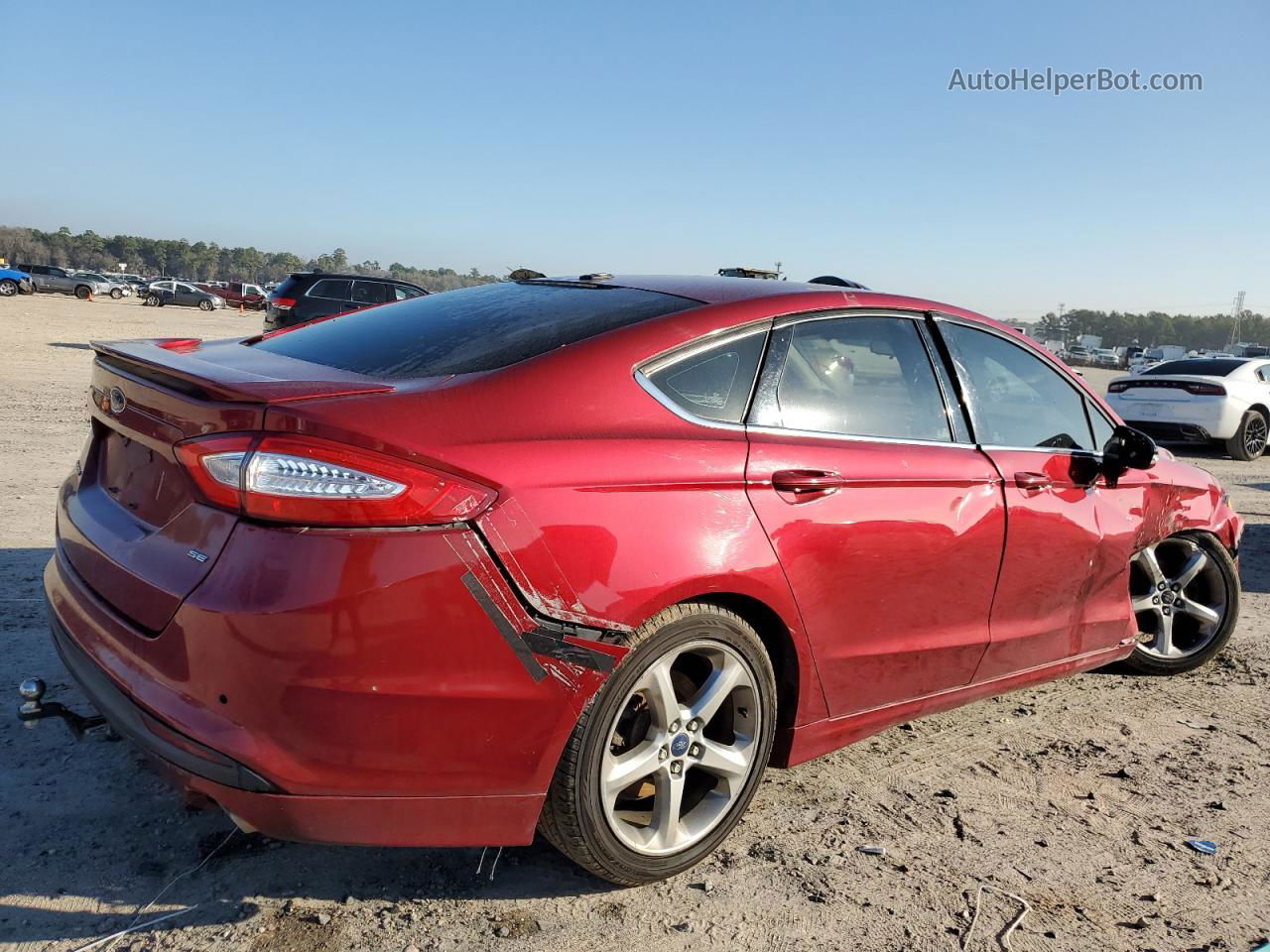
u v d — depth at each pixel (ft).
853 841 9.18
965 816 9.80
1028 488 10.81
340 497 6.49
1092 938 7.93
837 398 9.46
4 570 15.01
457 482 6.84
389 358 8.54
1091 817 9.93
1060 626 11.75
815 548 8.67
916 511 9.53
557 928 7.60
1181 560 14.30
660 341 8.41
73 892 7.60
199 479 6.81
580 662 7.25
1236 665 14.93
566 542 7.17
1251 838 9.68
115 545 7.72
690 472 7.95
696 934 7.65
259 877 7.99
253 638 6.43
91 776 9.36
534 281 10.88
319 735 6.54
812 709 9.12
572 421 7.65
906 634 9.76
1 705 10.55
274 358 8.90
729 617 8.18
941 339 10.66
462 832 7.18
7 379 42.11
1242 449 43.11
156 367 7.63
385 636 6.56
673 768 8.13
